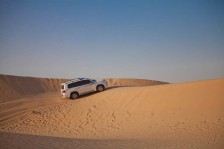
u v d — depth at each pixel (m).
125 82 50.59
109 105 20.75
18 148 8.01
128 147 9.77
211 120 14.70
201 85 18.77
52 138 10.91
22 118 20.33
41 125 18.75
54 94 37.84
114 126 17.22
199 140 11.75
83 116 19.72
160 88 20.70
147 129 15.58
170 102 18.17
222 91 17.06
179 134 13.53
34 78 50.59
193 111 16.28
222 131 12.91
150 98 19.64
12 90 39.75
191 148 10.09
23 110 22.44
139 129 15.81
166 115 16.91
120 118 18.34
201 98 17.20
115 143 10.60
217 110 15.55
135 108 19.17
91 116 19.55
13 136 10.24
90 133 16.31
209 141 11.46
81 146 9.23
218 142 11.19
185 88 19.12
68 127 18.09
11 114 21.42
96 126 17.73
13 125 18.95
